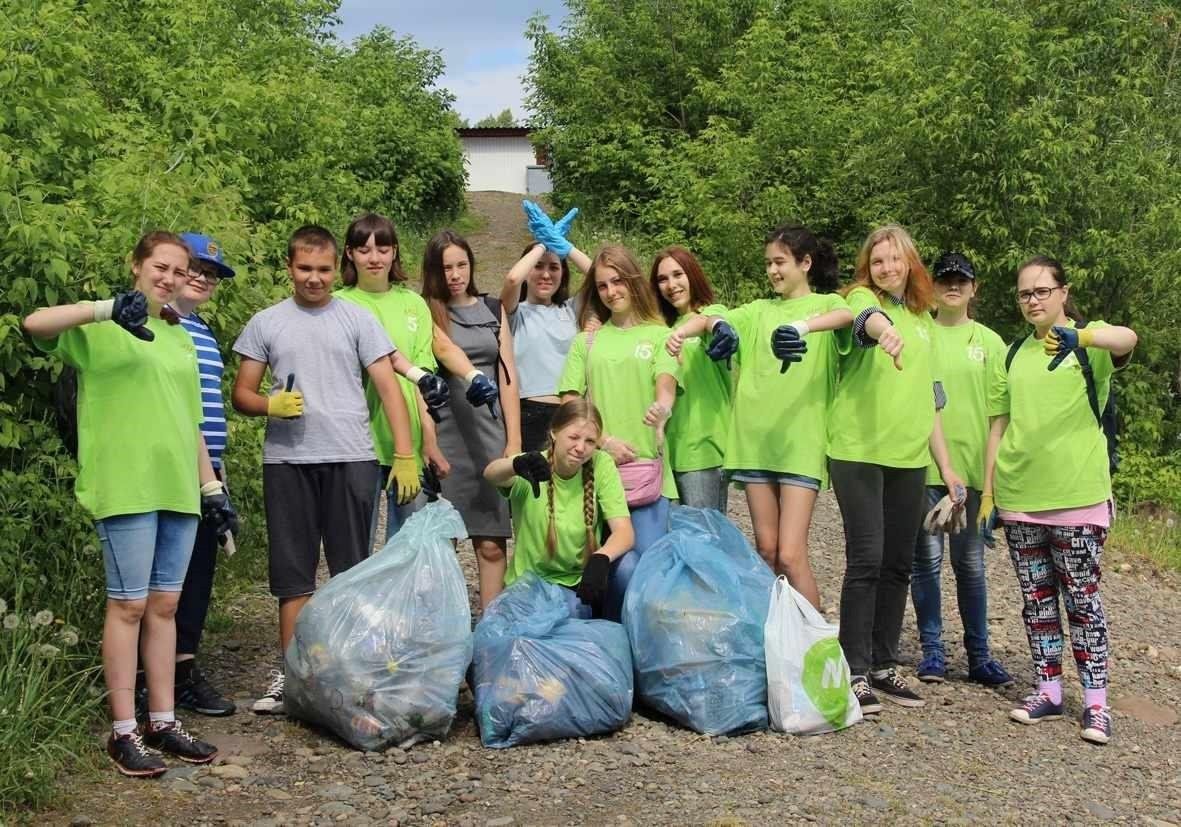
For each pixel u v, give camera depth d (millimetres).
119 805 4121
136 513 4309
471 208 30688
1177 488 12477
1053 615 5500
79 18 6992
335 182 13625
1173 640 7434
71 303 5316
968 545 5938
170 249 4430
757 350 5379
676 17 25016
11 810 4016
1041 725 5453
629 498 5383
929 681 5961
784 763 4625
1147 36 14070
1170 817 4500
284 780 4395
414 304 5387
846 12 21406
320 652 4691
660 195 22750
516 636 4828
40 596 5176
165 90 10547
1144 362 13609
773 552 5469
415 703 4664
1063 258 13391
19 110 5680
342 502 5008
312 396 4973
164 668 4527
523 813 4109
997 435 5688
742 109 20812
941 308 6094
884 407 5250
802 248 5395
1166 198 13242
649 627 5000
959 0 14164
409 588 4785
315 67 18750
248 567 7402
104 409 4309
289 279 8188
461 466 5566
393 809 4137
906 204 14562
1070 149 12914
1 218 5207
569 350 5836
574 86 25203
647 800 4227
